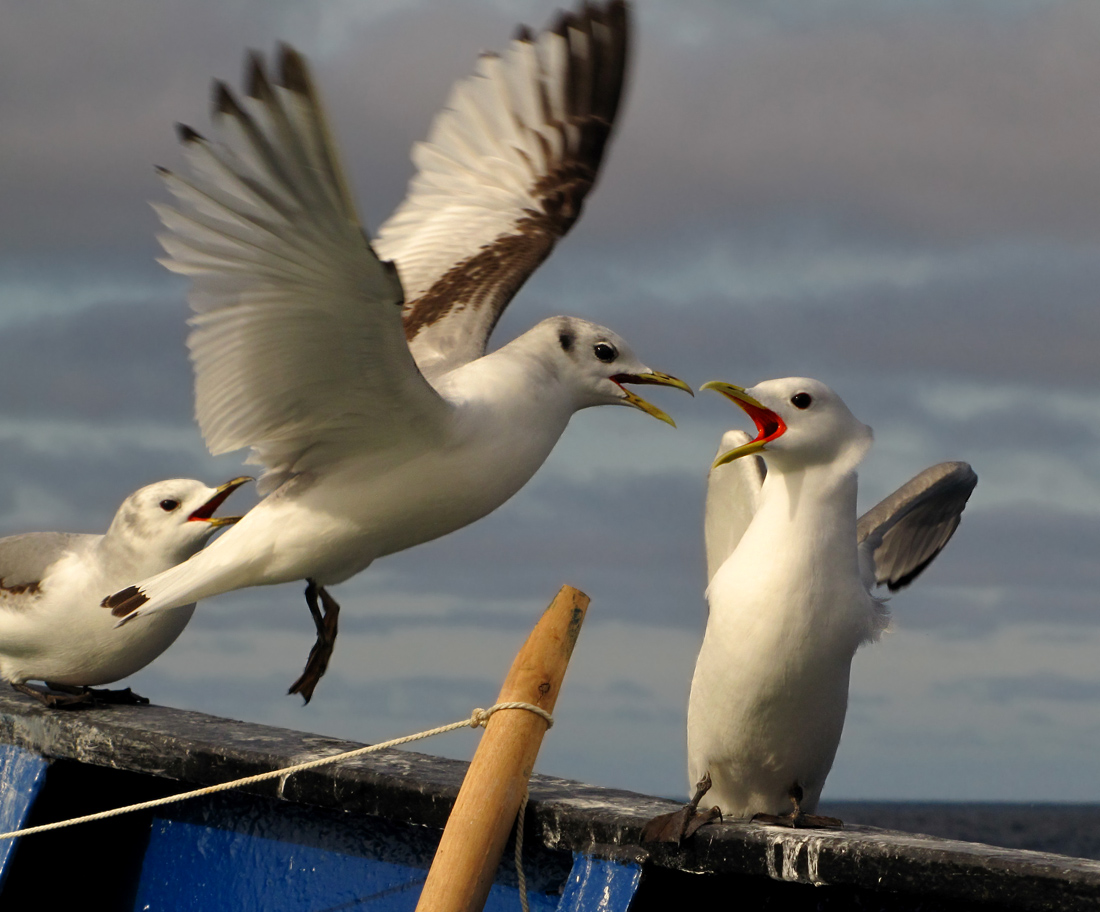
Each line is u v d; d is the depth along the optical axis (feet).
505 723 13.62
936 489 17.71
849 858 11.41
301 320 15.53
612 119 24.54
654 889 12.85
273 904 16.19
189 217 14.70
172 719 17.88
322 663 19.93
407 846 15.17
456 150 24.40
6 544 20.24
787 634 13.23
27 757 17.92
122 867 17.78
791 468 13.73
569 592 14.37
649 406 19.71
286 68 12.71
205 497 19.69
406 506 18.06
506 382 18.61
